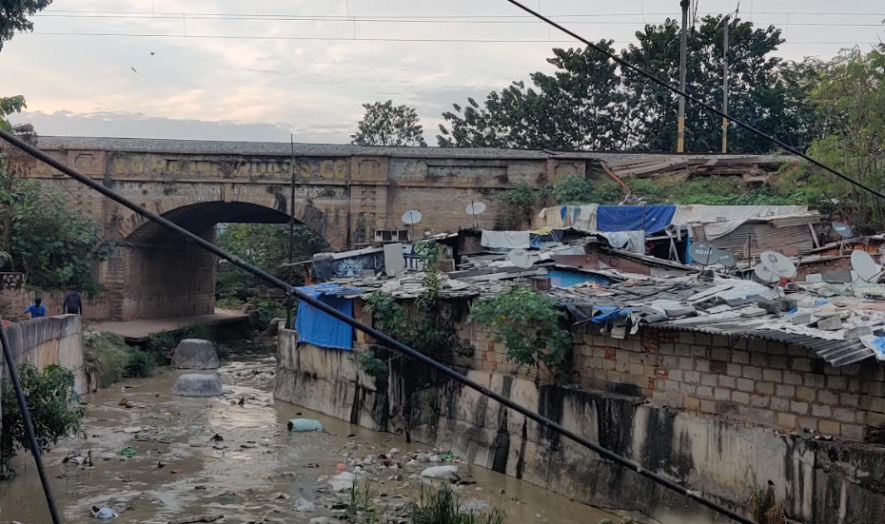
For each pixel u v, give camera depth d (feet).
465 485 46.65
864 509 30.86
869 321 35.63
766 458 34.73
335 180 101.30
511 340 45.91
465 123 173.06
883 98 77.71
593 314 43.73
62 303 90.58
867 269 46.06
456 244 78.43
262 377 89.66
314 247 147.33
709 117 147.84
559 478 44.96
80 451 53.21
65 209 93.91
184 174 102.53
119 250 104.68
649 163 101.35
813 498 32.73
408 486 46.47
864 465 31.07
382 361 61.41
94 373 76.79
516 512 41.70
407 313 58.13
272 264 150.10
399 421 59.98
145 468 49.88
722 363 38.01
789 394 35.12
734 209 80.94
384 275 76.02
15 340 49.70
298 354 74.54
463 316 55.31
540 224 92.63
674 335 40.45
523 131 161.68
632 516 40.37
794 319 36.96
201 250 131.95
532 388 47.93
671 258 78.95
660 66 147.84
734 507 35.76
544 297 46.16
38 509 41.01
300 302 75.00
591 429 43.52
